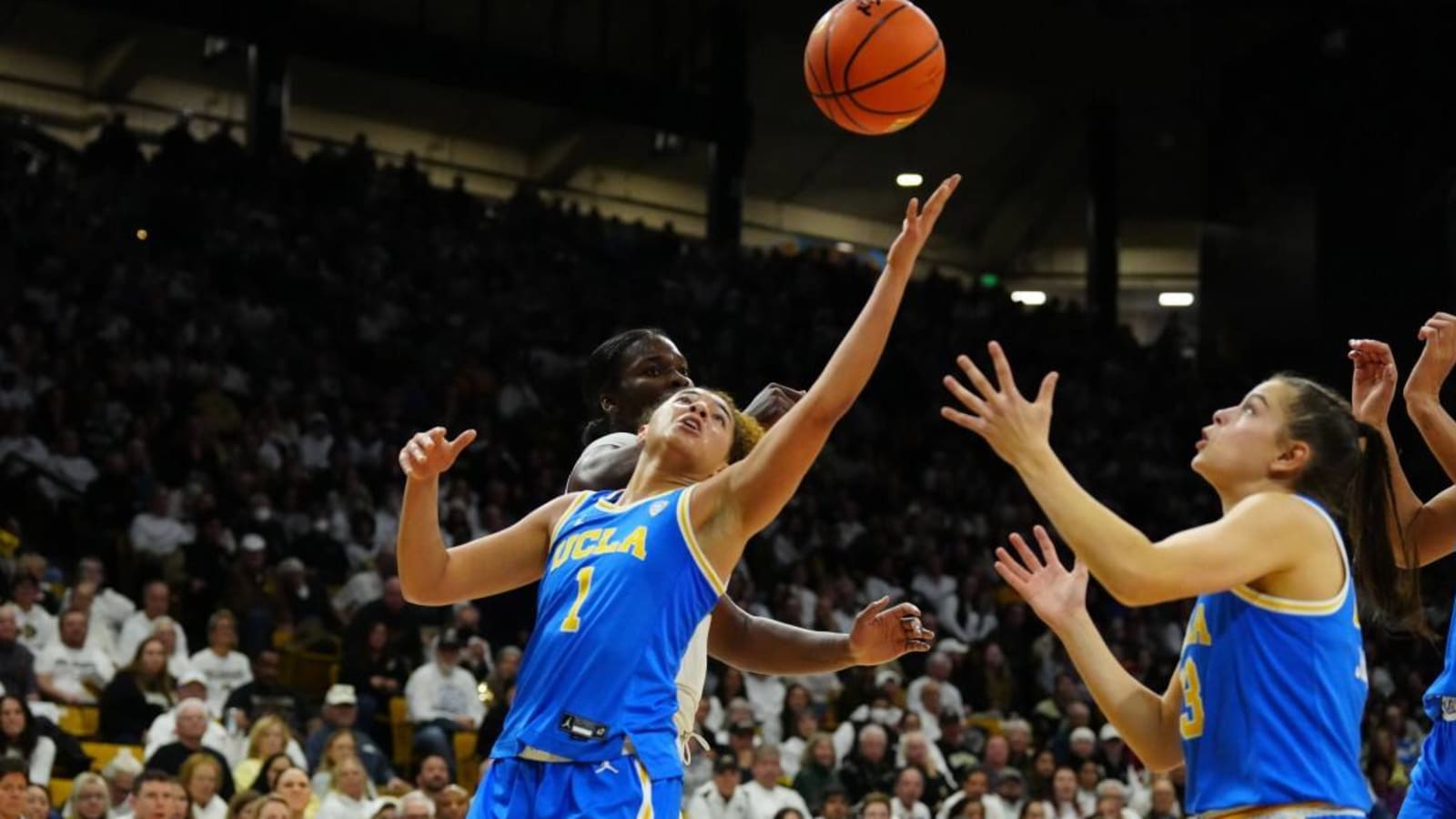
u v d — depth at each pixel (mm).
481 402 17844
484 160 25453
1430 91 22172
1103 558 2850
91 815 8828
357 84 23656
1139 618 17031
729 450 3729
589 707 3326
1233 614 3088
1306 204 23516
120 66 22828
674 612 3395
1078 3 24734
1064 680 14625
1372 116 22750
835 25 4035
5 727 9461
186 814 8664
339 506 14625
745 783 11367
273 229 19078
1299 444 3162
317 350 17609
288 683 12336
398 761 11633
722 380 20703
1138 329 29578
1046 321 25422
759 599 15070
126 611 11711
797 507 17500
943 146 27797
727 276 23016
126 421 14977
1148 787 12945
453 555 3652
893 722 12617
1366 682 3137
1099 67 26312
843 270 24547
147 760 9742
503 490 15695
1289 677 3014
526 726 3379
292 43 21234
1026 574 3510
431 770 9922
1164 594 2904
